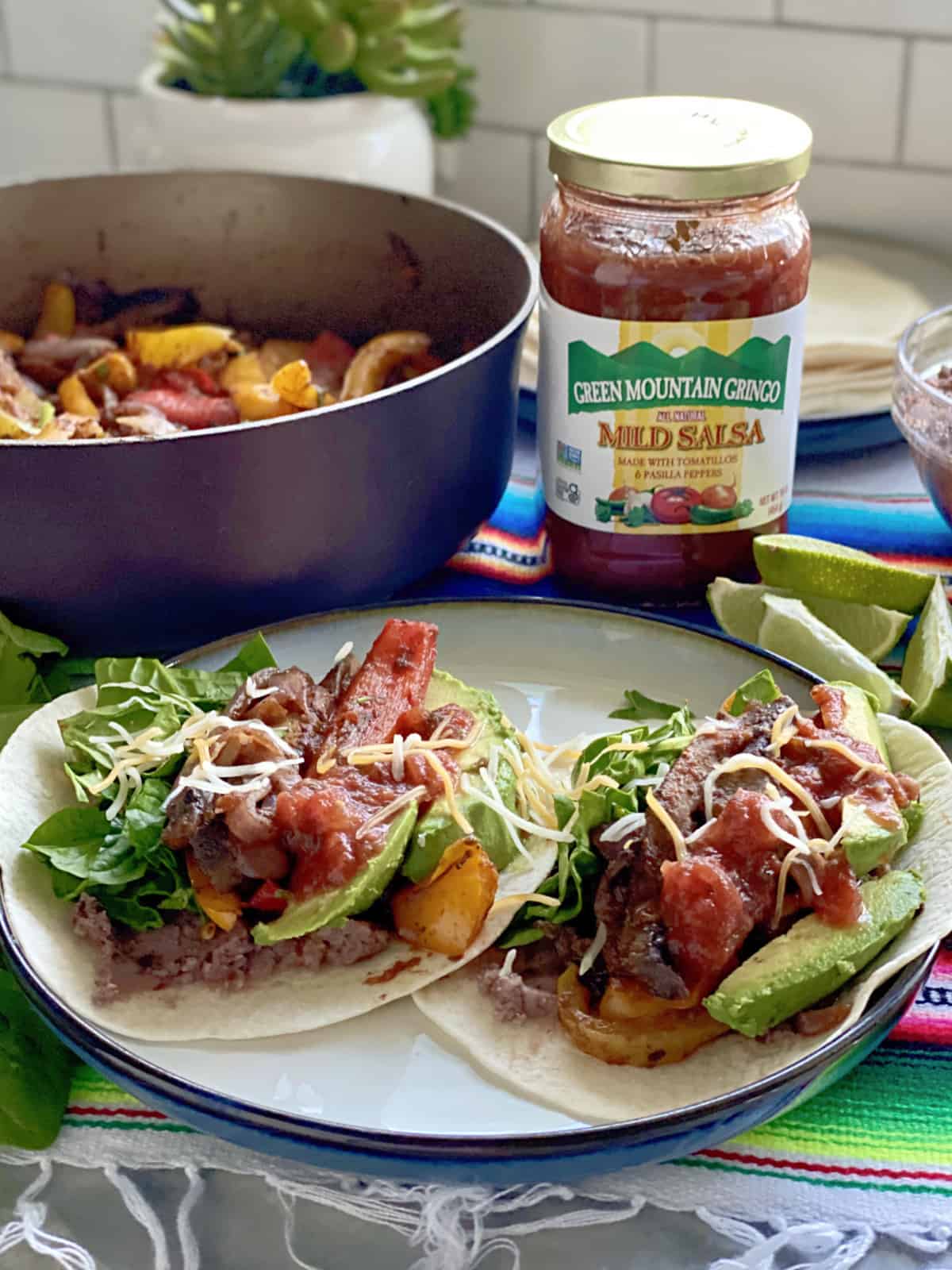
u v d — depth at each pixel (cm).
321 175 72
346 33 72
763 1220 39
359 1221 40
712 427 53
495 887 43
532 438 69
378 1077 40
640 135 52
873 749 44
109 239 69
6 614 52
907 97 78
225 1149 41
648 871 42
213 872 43
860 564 53
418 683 48
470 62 84
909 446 61
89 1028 40
